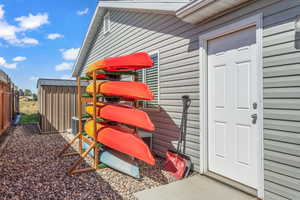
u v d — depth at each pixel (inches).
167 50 171.6
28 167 150.7
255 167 106.4
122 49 250.8
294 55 88.9
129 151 129.2
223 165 125.4
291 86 89.8
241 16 112.0
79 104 185.5
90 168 145.2
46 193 109.4
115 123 164.4
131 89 138.3
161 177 132.3
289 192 89.7
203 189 112.5
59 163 160.4
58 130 310.2
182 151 153.6
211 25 130.6
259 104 101.8
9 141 242.4
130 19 231.5
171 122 167.2
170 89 168.1
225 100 124.3
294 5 89.1
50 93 305.3
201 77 137.2
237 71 116.8
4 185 119.2
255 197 102.8
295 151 88.1
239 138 115.3
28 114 576.1
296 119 88.0
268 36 98.6
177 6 142.3
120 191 111.8
